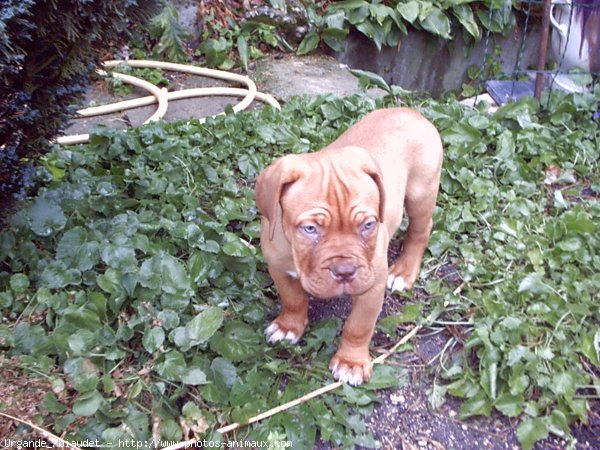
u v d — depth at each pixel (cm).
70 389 78
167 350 80
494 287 98
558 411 79
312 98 162
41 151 93
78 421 74
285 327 87
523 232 110
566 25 162
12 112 83
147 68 180
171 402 77
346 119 142
